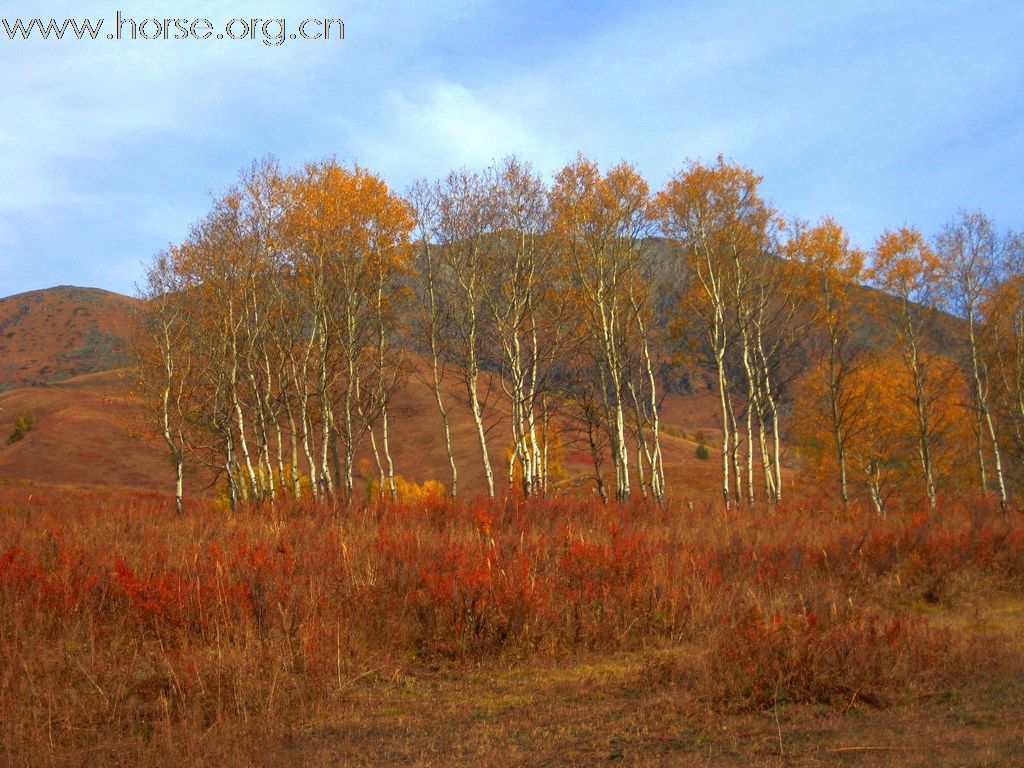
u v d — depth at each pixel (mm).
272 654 9070
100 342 192875
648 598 11859
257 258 33156
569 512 22422
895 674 8516
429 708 8570
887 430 40500
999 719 7367
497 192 33688
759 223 34312
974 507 27109
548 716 8172
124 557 14039
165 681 8758
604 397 32906
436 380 33938
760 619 10031
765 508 27203
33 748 7148
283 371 35531
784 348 37062
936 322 39281
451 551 13156
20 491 50188
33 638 9844
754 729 7469
